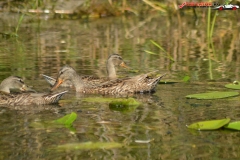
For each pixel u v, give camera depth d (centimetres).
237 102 1697
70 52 2553
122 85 1947
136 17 3597
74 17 3572
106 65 2219
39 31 3102
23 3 3581
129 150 1284
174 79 2041
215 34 3014
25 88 1902
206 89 1880
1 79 2016
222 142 1338
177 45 2725
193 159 1231
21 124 1494
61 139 1359
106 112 1622
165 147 1305
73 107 1698
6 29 3111
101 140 1351
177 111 1609
